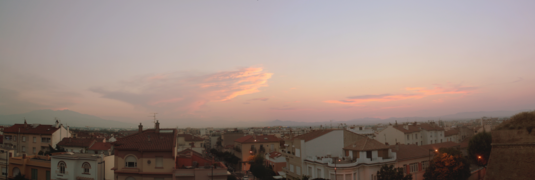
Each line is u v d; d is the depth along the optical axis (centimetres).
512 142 3192
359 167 4947
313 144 5762
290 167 6462
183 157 4741
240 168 10938
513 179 3097
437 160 5206
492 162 3378
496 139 3391
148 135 4691
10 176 5331
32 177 5231
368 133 9275
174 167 4325
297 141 6069
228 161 11506
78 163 4753
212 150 14375
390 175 4681
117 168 4362
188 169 4250
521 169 3047
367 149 5131
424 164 5953
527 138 3056
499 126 3441
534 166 2942
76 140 8931
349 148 5453
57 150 8012
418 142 10238
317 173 5344
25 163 5291
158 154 4338
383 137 10075
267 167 8088
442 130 11119
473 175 5903
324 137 5847
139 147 4359
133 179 4316
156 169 4291
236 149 11644
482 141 6359
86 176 4675
